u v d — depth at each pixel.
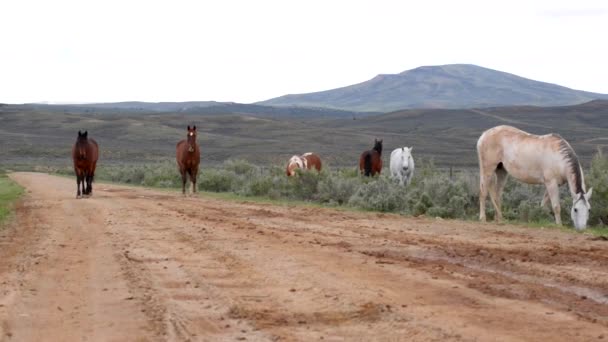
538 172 19.69
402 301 9.59
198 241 16.28
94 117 193.88
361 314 8.97
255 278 11.62
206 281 11.51
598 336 7.63
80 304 10.14
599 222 21.25
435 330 8.04
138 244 16.02
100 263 13.60
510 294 9.95
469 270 11.96
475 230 17.92
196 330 8.51
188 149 34.31
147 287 11.16
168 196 33.19
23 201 30.41
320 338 7.95
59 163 111.25
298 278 11.48
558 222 19.48
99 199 30.69
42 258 14.36
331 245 15.20
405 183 32.81
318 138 154.25
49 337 8.43
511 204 24.34
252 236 17.02
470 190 24.88
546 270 11.77
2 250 15.86
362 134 162.75
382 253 13.98
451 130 193.12
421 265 12.49
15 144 135.50
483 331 7.95
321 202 30.81
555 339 7.55
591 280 10.85
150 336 8.33
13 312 9.66
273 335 8.14
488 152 20.84
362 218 21.31
